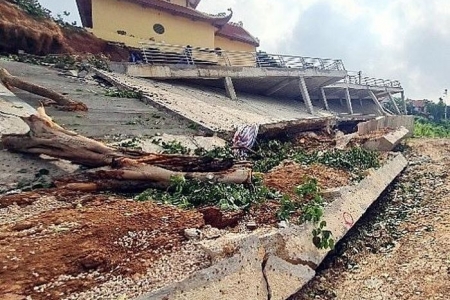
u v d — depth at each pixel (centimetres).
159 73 2016
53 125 733
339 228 675
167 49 2512
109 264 411
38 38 1883
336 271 633
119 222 506
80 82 1534
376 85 4019
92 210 550
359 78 3769
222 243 460
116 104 1348
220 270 424
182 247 467
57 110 1098
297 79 2861
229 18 3070
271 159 1098
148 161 714
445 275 593
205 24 3039
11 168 696
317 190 735
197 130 1255
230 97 2284
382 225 842
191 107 1582
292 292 502
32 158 746
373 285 586
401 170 1303
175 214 557
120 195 660
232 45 3619
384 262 666
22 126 880
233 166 774
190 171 742
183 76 2117
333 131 1998
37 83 1319
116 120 1152
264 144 1287
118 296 364
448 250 679
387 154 1401
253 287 451
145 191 668
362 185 912
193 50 2362
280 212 626
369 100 4412
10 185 644
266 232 540
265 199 691
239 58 2623
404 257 677
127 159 686
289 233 556
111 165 694
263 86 2802
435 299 533
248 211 634
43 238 450
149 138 1038
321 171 962
